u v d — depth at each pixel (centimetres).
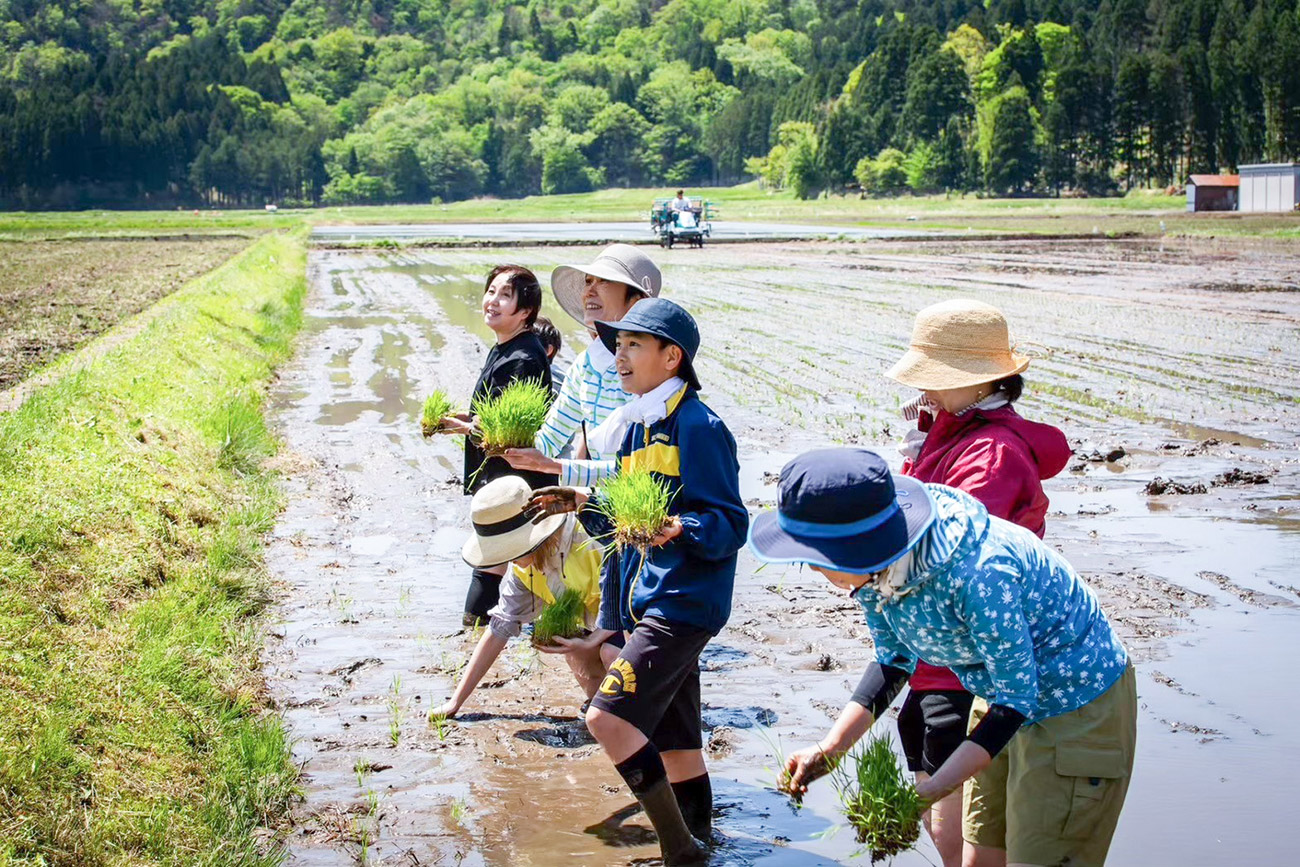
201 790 486
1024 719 338
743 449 1196
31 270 3812
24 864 392
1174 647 661
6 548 604
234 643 658
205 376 1410
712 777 526
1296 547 851
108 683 525
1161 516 936
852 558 327
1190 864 438
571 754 546
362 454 1195
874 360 1791
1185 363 1697
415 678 636
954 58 16550
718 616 433
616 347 476
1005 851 391
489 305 618
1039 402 1409
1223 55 14488
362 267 4259
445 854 456
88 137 19888
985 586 332
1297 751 534
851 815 352
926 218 9069
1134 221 7338
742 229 7131
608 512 429
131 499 778
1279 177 9112
